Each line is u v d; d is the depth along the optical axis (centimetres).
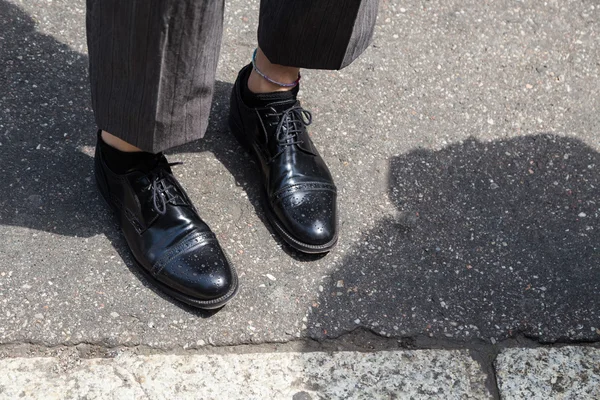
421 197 198
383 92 223
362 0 151
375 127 213
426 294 177
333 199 181
